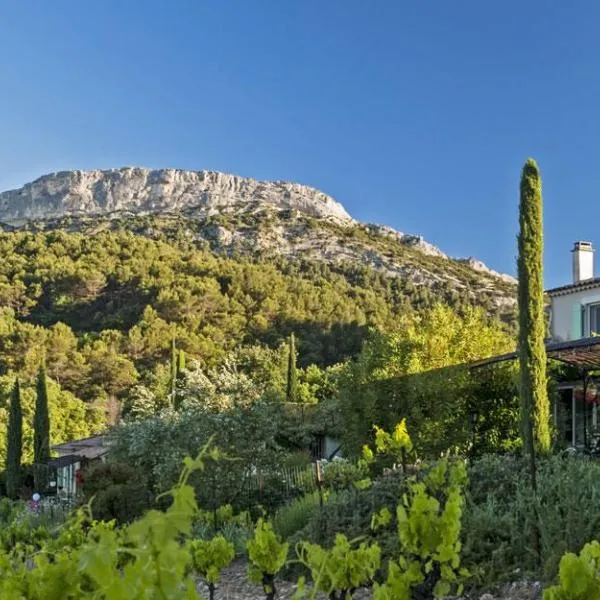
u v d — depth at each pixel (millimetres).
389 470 10000
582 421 17172
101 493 11109
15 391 28828
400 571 3115
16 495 27781
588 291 19781
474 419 16078
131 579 1485
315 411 22516
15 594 1961
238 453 13805
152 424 15609
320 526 8062
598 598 2387
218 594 6875
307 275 83812
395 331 18094
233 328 55531
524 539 6387
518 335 12680
